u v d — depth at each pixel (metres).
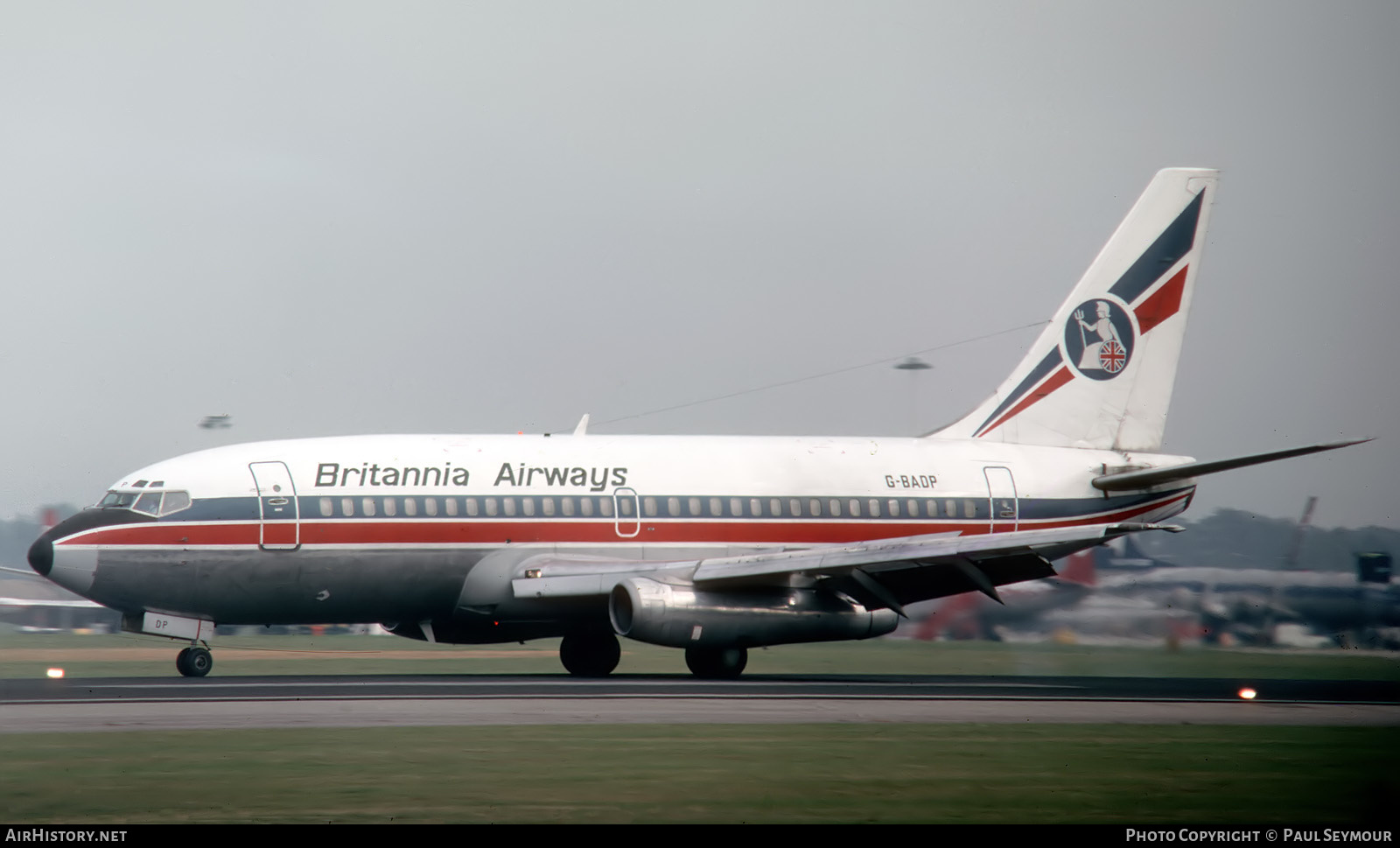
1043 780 57.91
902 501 134.25
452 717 76.69
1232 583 158.38
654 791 53.78
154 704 81.94
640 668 134.88
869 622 118.19
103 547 108.38
